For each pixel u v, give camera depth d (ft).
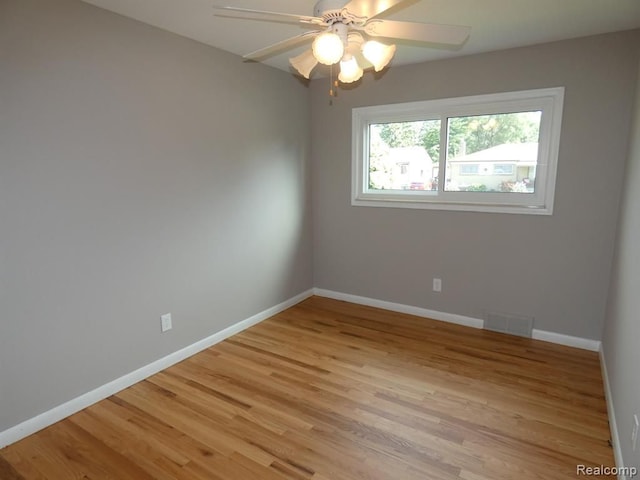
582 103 8.84
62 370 7.00
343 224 12.96
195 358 9.36
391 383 8.14
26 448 6.27
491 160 10.36
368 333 10.72
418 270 11.76
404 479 5.57
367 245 12.59
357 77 6.65
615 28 8.14
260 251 11.43
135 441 6.41
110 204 7.51
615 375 6.83
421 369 8.71
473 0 6.75
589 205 9.10
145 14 7.35
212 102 9.44
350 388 7.97
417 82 10.85
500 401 7.46
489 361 9.04
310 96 12.80
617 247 8.27
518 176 10.07
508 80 9.61
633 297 5.80
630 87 8.33
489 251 10.55
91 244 7.27
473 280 10.90
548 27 8.07
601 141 8.77
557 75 9.03
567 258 9.55
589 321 9.50
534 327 10.21
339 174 12.71
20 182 6.20
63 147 6.69
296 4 6.95
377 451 6.13
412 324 11.31
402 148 11.75
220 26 7.99
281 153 11.82
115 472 5.74
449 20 7.63
